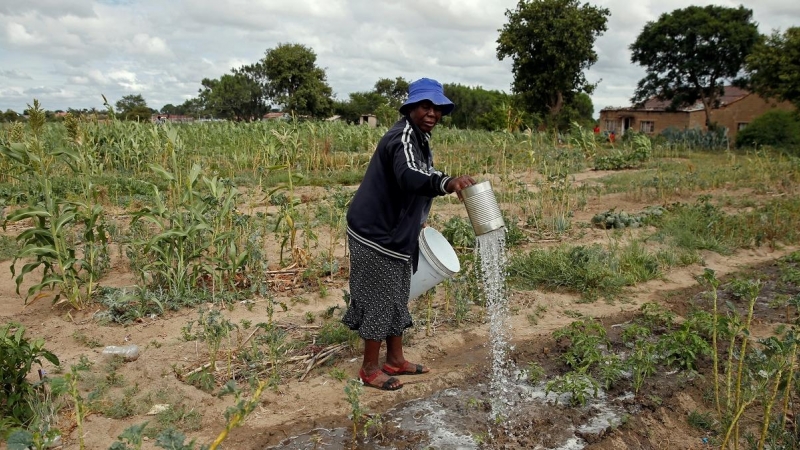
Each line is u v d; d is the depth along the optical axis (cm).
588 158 1898
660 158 2133
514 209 1045
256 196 1109
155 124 1445
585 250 710
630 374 479
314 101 6000
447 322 566
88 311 551
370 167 409
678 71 3784
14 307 563
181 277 578
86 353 473
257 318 552
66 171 1233
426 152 416
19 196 963
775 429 369
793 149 2636
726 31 3572
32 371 432
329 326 521
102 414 391
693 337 491
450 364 491
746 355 489
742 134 2934
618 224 929
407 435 391
